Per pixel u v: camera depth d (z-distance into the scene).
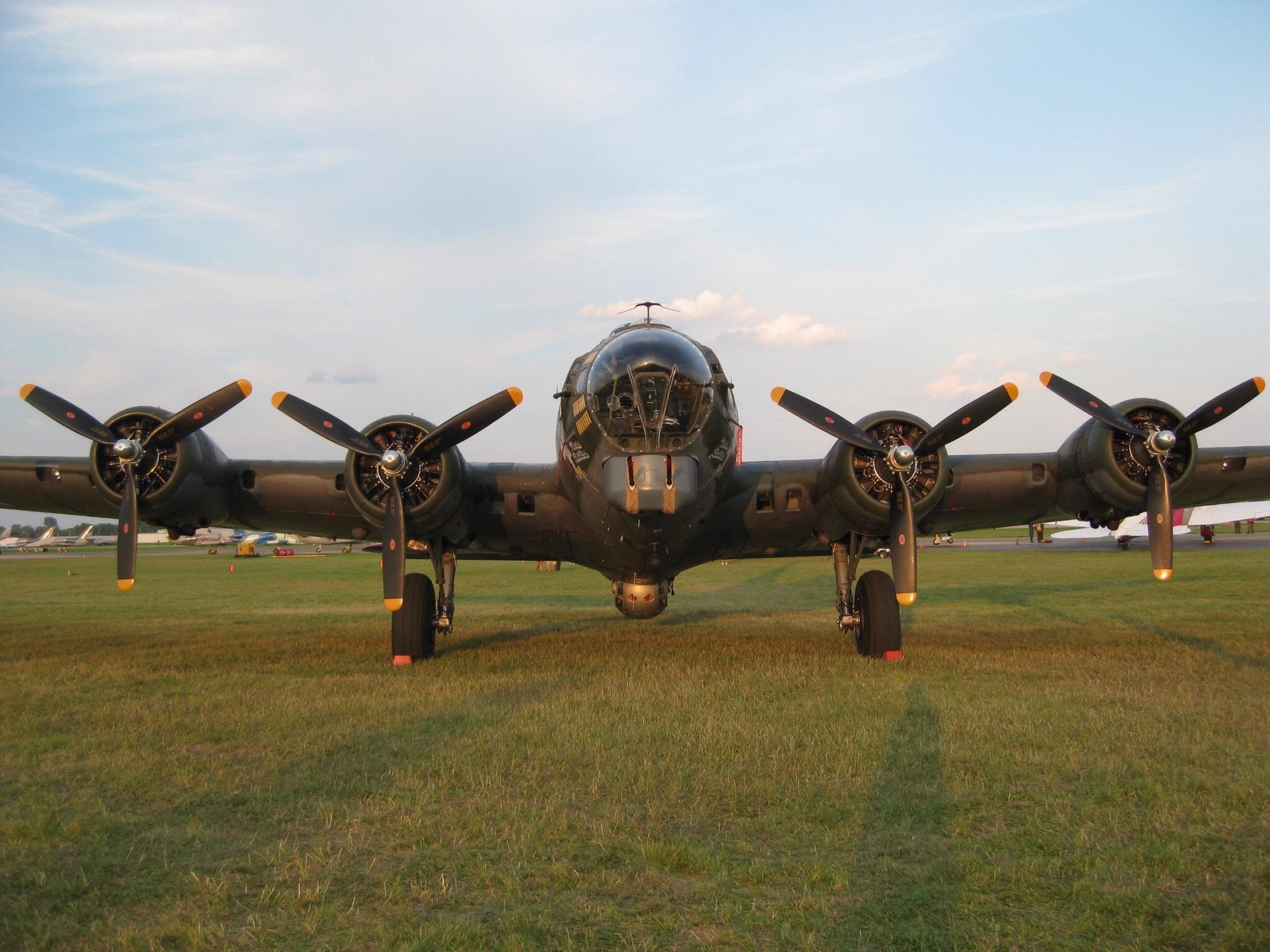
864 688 9.48
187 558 67.06
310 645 14.25
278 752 6.96
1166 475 11.28
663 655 12.52
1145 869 4.64
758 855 4.90
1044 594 23.67
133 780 6.24
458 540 12.66
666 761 6.59
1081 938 3.97
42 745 7.23
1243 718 7.93
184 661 12.26
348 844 5.07
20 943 3.92
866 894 4.41
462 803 5.75
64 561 64.12
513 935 3.97
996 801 5.73
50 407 11.23
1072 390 11.52
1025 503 12.45
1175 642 13.38
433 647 12.54
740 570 43.28
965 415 10.80
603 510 11.12
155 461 11.39
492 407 11.10
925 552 55.12
